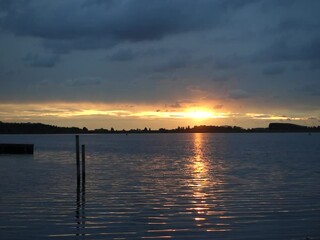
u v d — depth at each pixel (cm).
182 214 1689
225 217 1633
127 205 1877
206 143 11531
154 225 1514
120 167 3850
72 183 2620
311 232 1418
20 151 5753
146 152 6694
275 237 1364
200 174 3178
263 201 1961
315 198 2034
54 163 4262
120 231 1438
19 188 2383
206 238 1353
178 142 12812
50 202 1944
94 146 9462
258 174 3144
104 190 2317
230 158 5088
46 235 1388
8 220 1579
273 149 7450
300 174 3125
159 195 2142
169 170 3534
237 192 2228
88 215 1670
